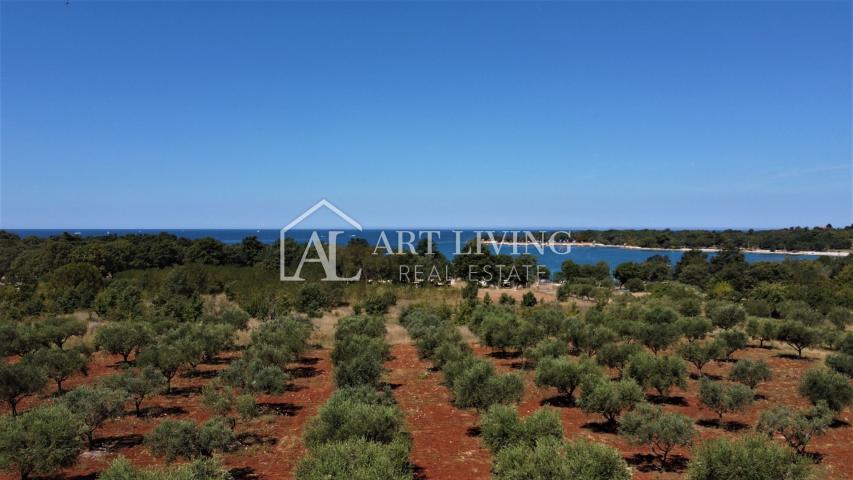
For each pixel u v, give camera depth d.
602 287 70.81
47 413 14.92
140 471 12.22
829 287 59.22
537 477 11.99
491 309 45.56
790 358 33.91
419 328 36.31
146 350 25.78
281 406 23.72
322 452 12.98
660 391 23.33
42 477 15.41
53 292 49.34
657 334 31.06
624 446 18.23
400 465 13.44
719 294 59.00
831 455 17.62
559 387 23.25
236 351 35.69
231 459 17.20
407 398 25.16
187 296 54.62
